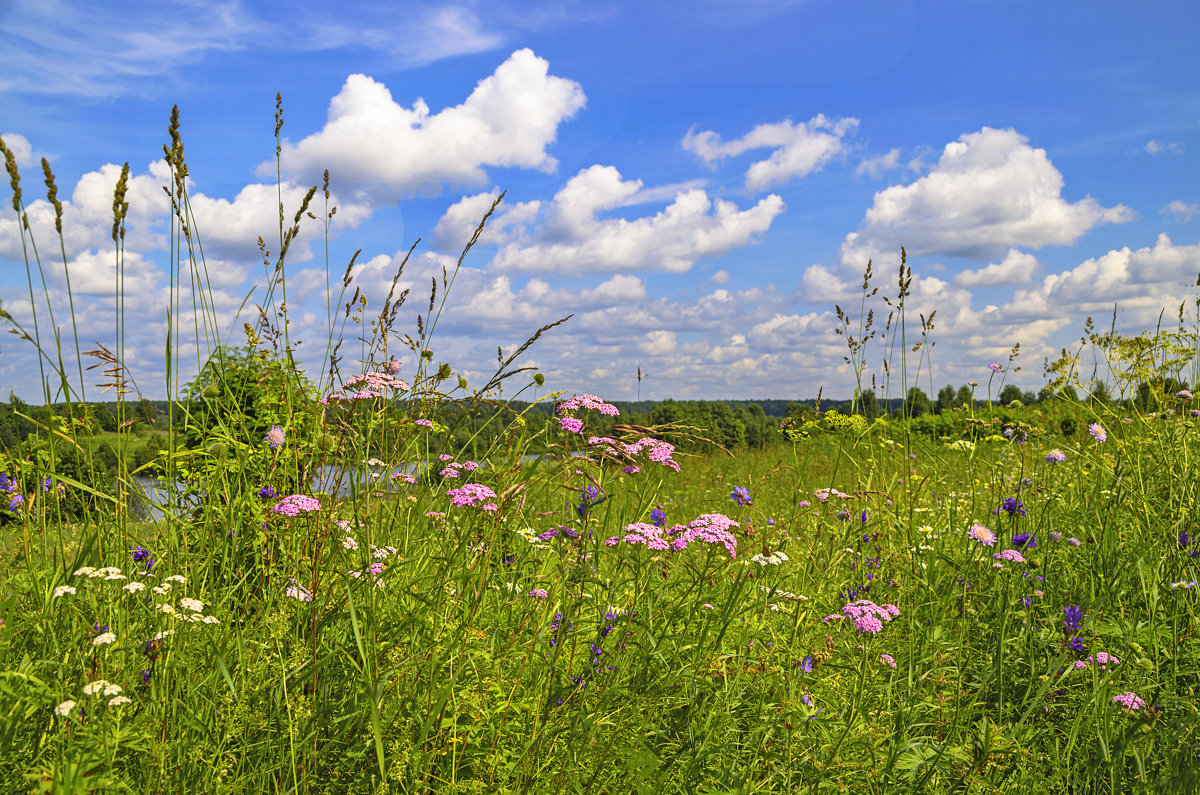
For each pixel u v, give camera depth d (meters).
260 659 2.44
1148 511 4.22
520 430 3.05
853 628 3.12
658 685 2.52
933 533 4.78
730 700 2.62
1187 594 3.48
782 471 8.27
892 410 6.23
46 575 2.59
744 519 3.79
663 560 3.27
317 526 2.58
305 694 2.43
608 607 2.79
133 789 1.93
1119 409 6.11
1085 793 2.45
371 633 2.37
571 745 2.28
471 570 2.73
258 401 3.77
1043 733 2.77
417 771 2.16
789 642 3.05
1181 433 4.91
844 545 4.05
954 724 2.64
